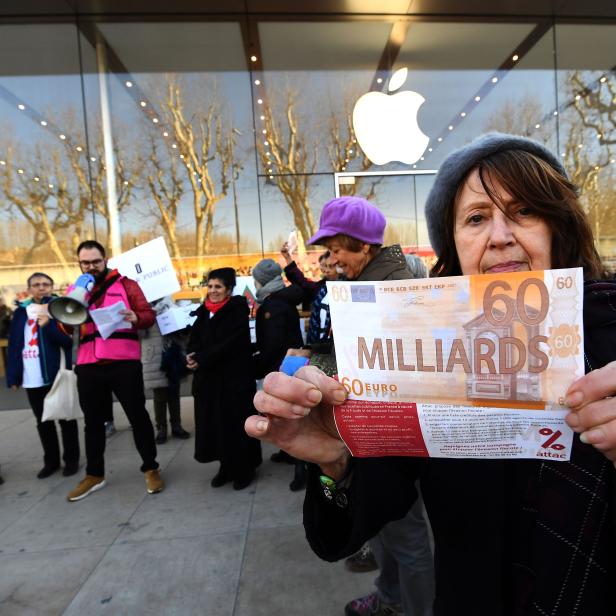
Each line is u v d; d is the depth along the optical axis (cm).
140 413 312
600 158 753
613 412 55
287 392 72
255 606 195
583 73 740
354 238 154
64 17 644
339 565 221
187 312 424
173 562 230
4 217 698
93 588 212
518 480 74
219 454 313
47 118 692
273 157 724
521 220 78
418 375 66
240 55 705
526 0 660
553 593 65
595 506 65
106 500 306
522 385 61
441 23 685
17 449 430
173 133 711
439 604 82
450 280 64
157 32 670
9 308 694
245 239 722
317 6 646
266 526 262
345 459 84
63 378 341
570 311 58
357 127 724
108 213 705
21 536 263
